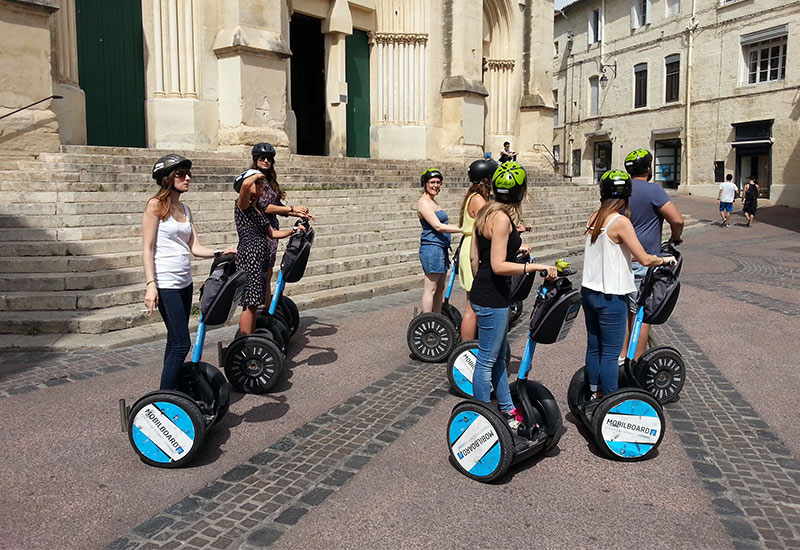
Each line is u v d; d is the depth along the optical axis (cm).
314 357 626
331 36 1825
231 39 1402
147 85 1423
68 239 805
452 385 519
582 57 3569
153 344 658
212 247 906
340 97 1833
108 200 918
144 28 1411
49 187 916
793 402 512
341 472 391
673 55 2969
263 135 1452
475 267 397
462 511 347
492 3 2238
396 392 532
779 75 2542
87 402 495
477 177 539
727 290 966
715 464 405
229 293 416
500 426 367
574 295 366
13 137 1033
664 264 423
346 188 1367
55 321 657
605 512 347
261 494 363
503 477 387
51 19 1187
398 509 348
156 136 1423
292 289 857
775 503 356
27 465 395
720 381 562
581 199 1906
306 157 1491
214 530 327
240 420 471
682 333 725
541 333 373
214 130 1464
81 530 326
